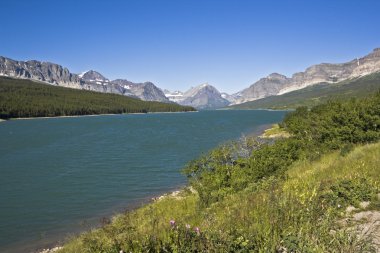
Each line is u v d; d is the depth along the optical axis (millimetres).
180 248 5484
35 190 29266
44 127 129000
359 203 8117
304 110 66938
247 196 11133
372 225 6836
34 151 57219
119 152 54156
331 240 5477
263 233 6027
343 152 18562
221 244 5520
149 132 98062
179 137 79750
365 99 25953
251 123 136500
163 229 7121
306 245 5453
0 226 20141
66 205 24422
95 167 40469
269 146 22453
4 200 26078
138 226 11656
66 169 39438
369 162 12656
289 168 18625
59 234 18578
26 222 20812
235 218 7516
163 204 18750
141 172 36781
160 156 48938
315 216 6855
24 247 16953
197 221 9328
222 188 15539
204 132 93938
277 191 9586
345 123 22984
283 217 6793
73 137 84500
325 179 10766
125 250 5828
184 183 30516
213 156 20516
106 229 12141
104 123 154625
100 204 24453
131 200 25203
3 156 51438
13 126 137750
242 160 18672
